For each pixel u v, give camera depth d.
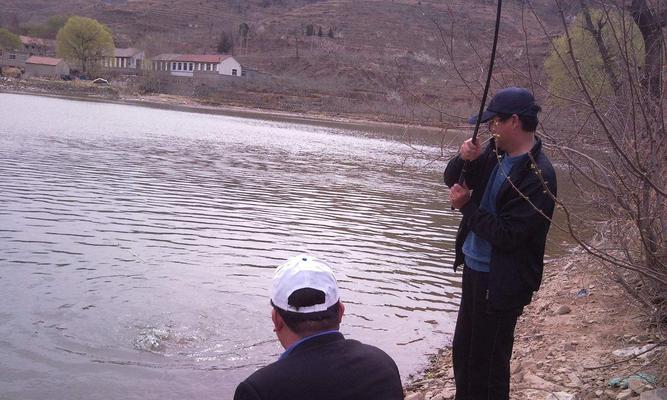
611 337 6.13
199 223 12.98
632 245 6.19
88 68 112.00
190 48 145.38
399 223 14.85
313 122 70.50
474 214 3.72
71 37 110.81
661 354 5.21
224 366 6.66
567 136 5.45
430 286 9.90
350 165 27.70
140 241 11.20
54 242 10.71
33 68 112.50
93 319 7.57
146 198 15.30
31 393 5.86
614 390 4.94
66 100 72.56
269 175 21.81
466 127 5.50
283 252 11.23
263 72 115.50
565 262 10.33
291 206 15.95
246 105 92.94
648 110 5.03
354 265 10.74
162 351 6.91
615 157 5.29
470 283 3.90
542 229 3.67
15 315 7.50
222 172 21.52
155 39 141.62
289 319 2.50
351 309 8.59
